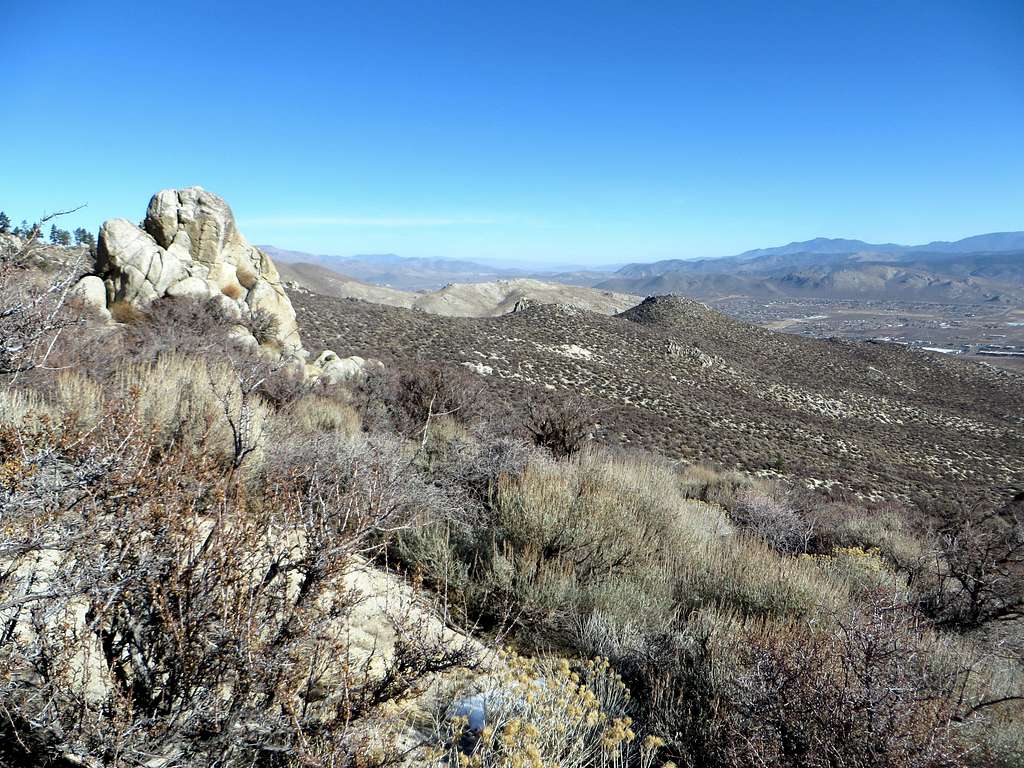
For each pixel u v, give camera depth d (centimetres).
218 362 827
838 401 7712
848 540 956
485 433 805
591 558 498
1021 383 10294
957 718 295
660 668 357
